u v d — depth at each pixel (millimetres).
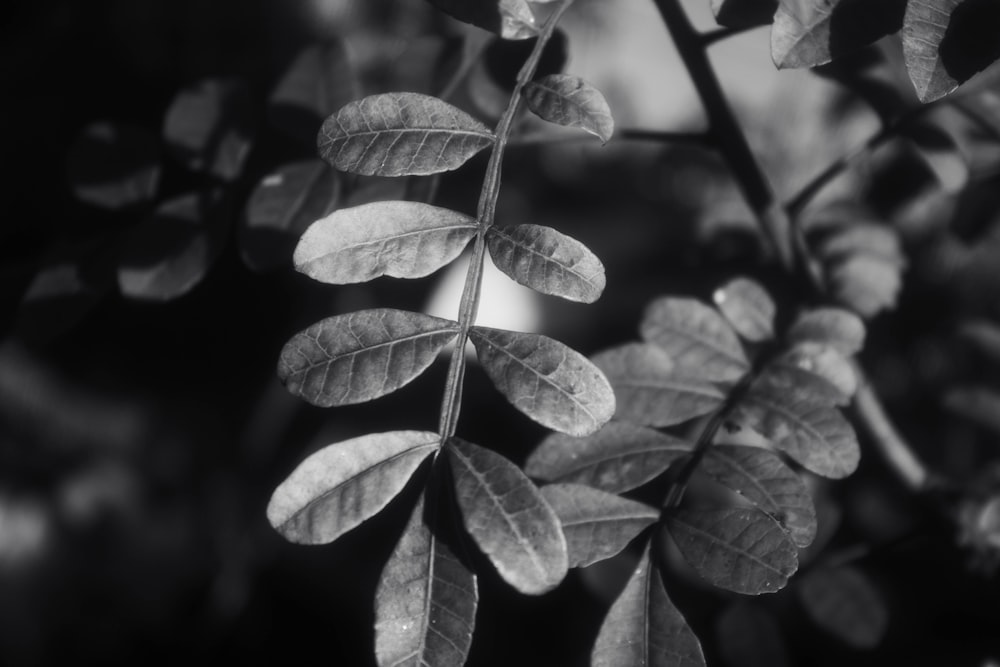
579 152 862
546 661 524
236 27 635
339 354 263
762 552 265
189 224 368
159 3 651
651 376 321
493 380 260
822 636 402
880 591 405
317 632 748
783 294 442
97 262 380
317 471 257
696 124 801
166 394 822
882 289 425
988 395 459
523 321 547
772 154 626
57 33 659
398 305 537
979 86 399
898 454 402
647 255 651
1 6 667
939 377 506
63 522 825
